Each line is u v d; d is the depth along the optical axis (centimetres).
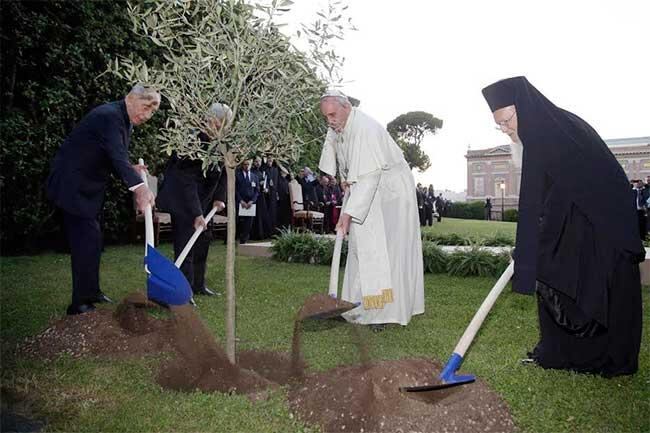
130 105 423
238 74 286
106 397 278
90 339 360
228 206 322
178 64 295
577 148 305
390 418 244
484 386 275
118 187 985
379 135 442
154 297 327
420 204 2052
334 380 276
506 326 447
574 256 304
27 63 857
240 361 344
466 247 802
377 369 277
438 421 241
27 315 445
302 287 621
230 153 316
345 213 420
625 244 302
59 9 880
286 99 303
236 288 608
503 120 329
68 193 404
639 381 313
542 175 308
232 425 247
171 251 925
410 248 459
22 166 828
